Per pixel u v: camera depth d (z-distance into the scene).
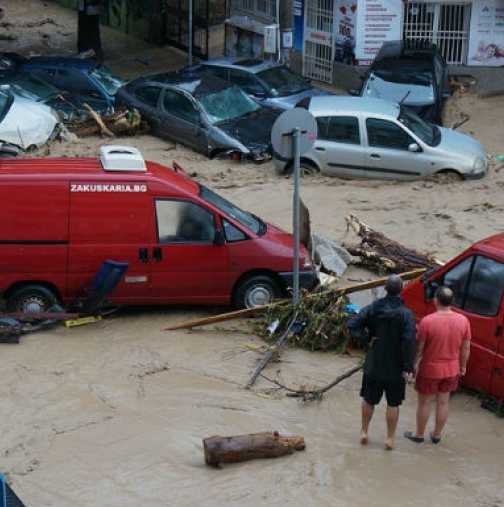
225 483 8.71
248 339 11.67
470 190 17.22
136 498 8.48
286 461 9.09
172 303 12.23
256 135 19.56
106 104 22.05
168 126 20.38
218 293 12.23
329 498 8.52
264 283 12.25
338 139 17.98
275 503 8.42
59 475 8.81
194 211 12.01
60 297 12.03
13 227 11.70
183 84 20.48
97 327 11.98
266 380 10.71
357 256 13.92
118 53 30.41
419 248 14.52
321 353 11.40
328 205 16.48
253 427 9.70
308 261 12.37
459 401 10.30
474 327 10.11
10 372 10.73
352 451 9.30
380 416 10.02
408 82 21.75
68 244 11.80
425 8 25.66
